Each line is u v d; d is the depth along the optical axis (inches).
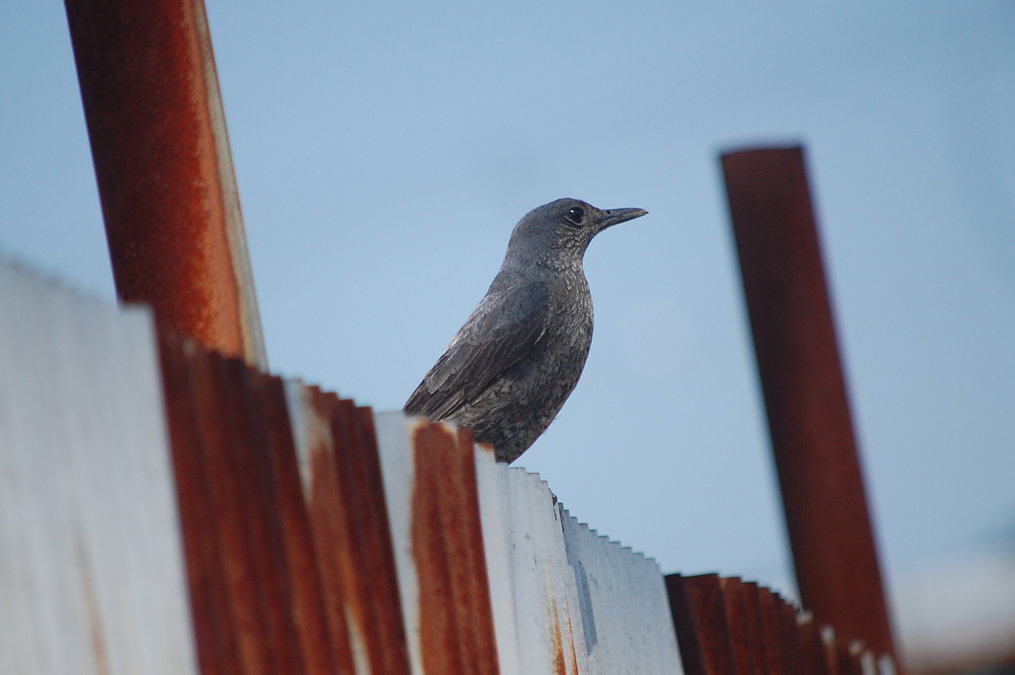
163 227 356.8
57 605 188.1
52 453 194.2
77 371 203.6
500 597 331.9
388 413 311.7
